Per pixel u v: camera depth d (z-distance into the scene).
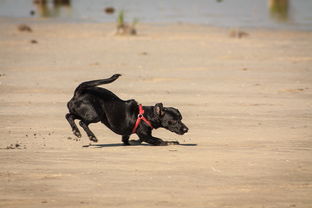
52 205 8.41
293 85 20.28
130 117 12.44
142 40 32.28
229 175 9.95
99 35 34.62
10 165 10.59
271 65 24.42
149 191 9.04
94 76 21.72
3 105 16.89
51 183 9.45
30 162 10.83
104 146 12.47
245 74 22.28
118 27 35.22
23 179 9.69
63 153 11.62
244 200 8.65
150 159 11.12
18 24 40.34
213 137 13.34
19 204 8.45
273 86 20.05
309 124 14.71
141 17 45.00
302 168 10.43
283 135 13.48
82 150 11.95
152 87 19.70
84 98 12.20
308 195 8.91
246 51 28.39
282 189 9.20
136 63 24.66
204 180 9.64
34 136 13.31
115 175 9.92
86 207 8.32
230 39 33.03
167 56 26.64
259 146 12.34
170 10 50.72
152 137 12.57
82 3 58.56
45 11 50.25
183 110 16.39
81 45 30.28
